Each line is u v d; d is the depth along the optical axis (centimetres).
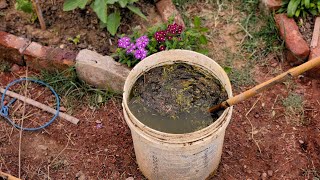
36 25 149
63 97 139
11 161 127
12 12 153
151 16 152
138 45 132
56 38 147
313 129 132
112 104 138
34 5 141
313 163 125
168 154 103
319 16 147
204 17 155
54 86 141
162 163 108
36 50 140
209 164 113
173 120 107
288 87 140
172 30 134
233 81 141
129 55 135
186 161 106
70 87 139
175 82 114
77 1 143
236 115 135
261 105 137
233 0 159
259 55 147
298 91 139
